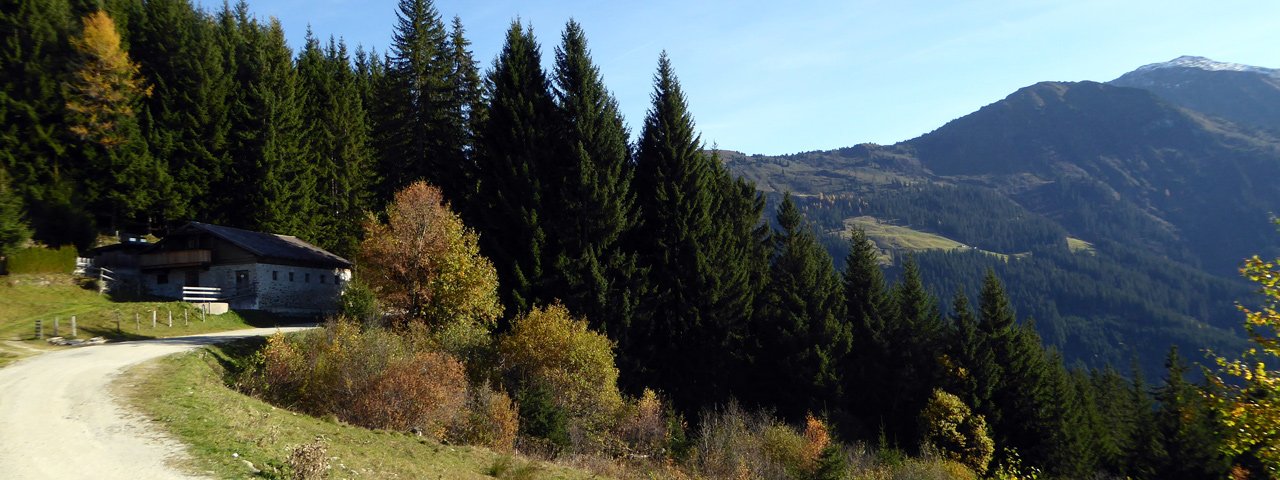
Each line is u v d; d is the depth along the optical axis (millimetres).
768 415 40688
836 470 31016
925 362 57125
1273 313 16547
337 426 18781
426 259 35594
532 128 44031
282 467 12602
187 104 53969
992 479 44500
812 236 65875
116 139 48844
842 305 55500
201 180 53594
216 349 28156
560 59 46062
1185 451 49719
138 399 16953
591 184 41969
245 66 59406
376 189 59375
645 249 46312
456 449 20156
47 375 20500
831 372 48406
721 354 43656
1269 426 16328
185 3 64438
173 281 48250
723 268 45344
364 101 69188
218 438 13828
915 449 49938
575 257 41625
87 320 34219
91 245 49062
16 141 45344
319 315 48875
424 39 53844
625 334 40375
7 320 33656
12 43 47156
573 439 27672
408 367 23312
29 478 10859
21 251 40156
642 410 32125
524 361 31469
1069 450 52688
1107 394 82125
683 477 27125
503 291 40531
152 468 11578
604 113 45562
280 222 54719
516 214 41500
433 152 52938
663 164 46562
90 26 48188
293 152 56969
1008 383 54969
